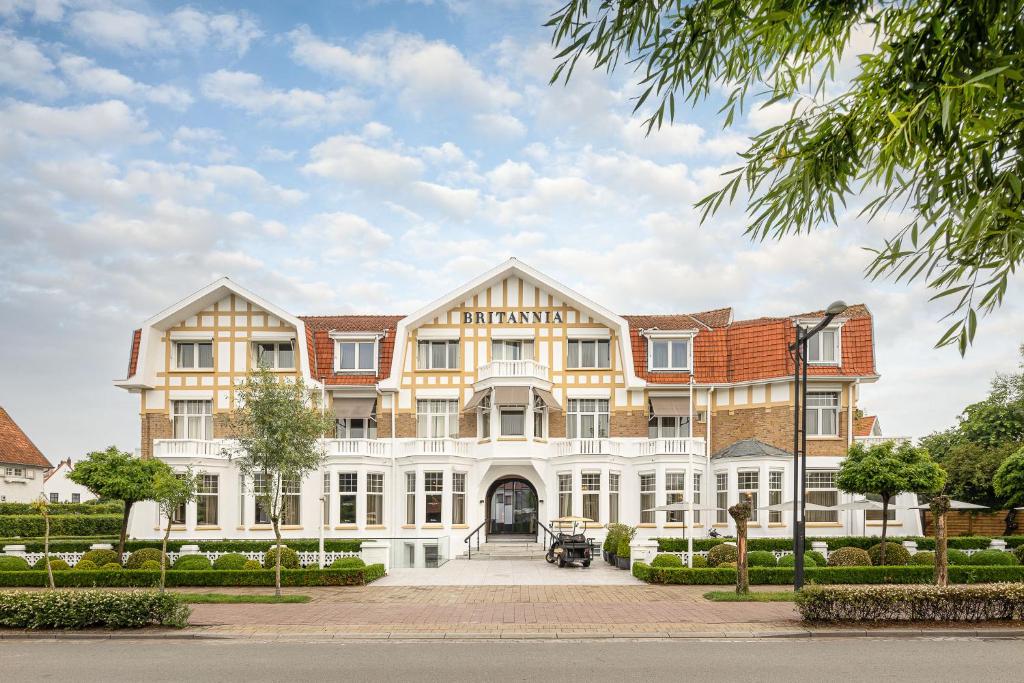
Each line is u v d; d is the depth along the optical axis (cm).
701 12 592
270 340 4156
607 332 4225
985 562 2903
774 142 614
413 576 2994
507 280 4266
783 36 609
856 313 4088
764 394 4038
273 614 2077
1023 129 541
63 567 3038
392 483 4084
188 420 4150
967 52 527
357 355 4231
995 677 1369
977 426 4897
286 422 2545
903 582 2609
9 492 5738
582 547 3284
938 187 531
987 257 563
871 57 582
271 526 3956
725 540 3309
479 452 4116
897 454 3066
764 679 1359
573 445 4006
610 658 1545
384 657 1568
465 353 4222
